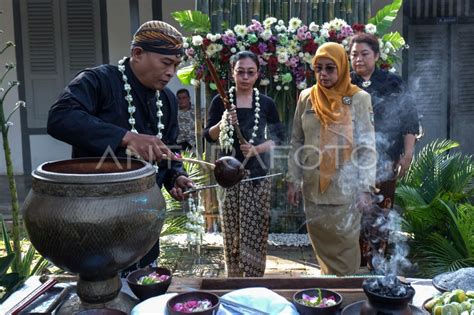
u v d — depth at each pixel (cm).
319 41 398
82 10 691
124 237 132
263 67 409
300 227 441
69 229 128
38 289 158
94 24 693
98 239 130
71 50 698
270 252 411
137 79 192
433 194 399
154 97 201
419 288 164
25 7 688
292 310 141
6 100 704
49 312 145
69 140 173
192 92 688
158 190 146
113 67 194
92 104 185
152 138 170
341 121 265
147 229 137
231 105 282
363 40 312
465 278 154
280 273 368
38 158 720
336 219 265
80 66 702
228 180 163
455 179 411
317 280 167
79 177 131
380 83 315
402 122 315
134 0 610
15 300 158
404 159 316
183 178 200
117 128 171
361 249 313
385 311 131
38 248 137
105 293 145
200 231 358
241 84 307
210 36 394
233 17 429
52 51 698
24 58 697
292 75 413
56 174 133
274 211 436
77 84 183
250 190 294
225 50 398
